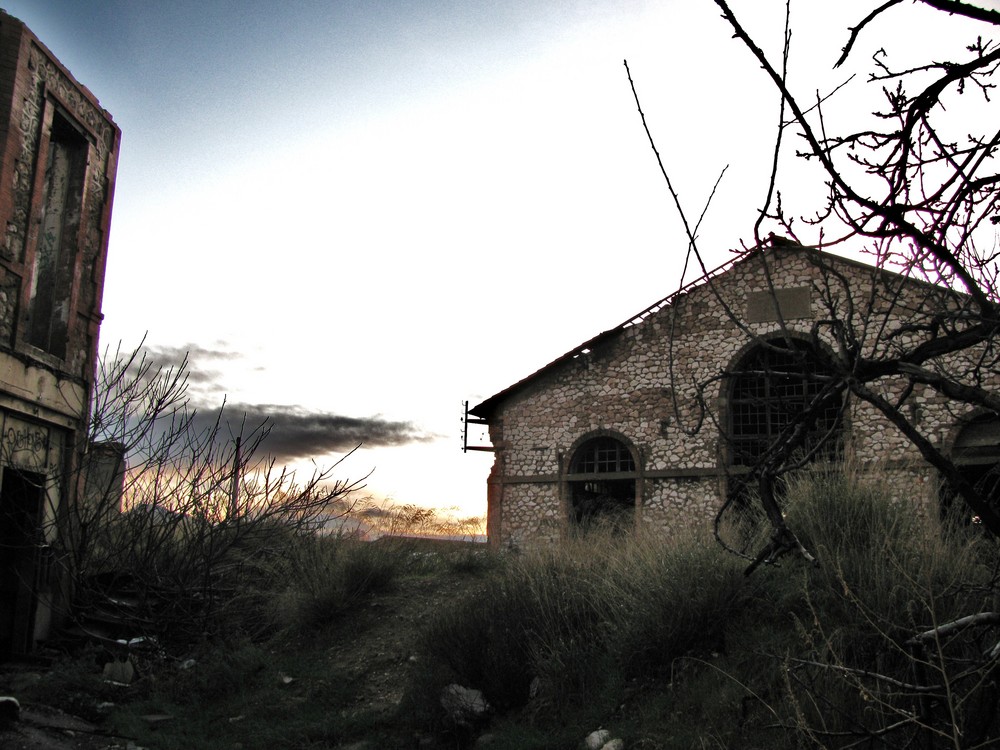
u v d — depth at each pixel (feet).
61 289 37.65
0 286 32.35
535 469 72.13
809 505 24.29
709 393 65.21
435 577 39.45
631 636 23.44
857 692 16.75
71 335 37.52
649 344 69.62
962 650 15.85
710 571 23.91
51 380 35.40
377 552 39.73
